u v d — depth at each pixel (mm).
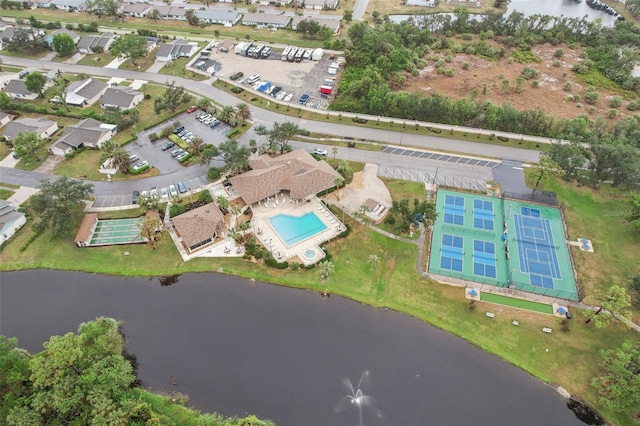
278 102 146500
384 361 80312
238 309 88875
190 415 72125
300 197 107188
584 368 78688
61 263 97438
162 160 123438
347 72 159625
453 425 71938
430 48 182000
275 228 103500
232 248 99562
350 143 129250
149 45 179875
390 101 137125
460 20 195000
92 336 77375
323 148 127312
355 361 80312
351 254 98062
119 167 119000
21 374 71250
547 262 96750
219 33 192875
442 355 81312
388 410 73562
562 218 107062
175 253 98938
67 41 172250
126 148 127125
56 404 67375
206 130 134125
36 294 91938
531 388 76625
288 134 120062
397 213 104000
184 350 82000
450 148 127625
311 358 80750
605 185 116438
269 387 76500
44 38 181375
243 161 113312
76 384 70625
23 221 105750
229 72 164375
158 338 84000
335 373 78500
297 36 190250
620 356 71750
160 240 99750
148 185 115438
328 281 93000
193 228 98688
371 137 131625
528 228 104500
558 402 74812
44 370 69438
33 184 115938
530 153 125688
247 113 132250
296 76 161500
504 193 113000
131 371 74438
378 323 86375
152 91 153875
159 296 91500
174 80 160125
